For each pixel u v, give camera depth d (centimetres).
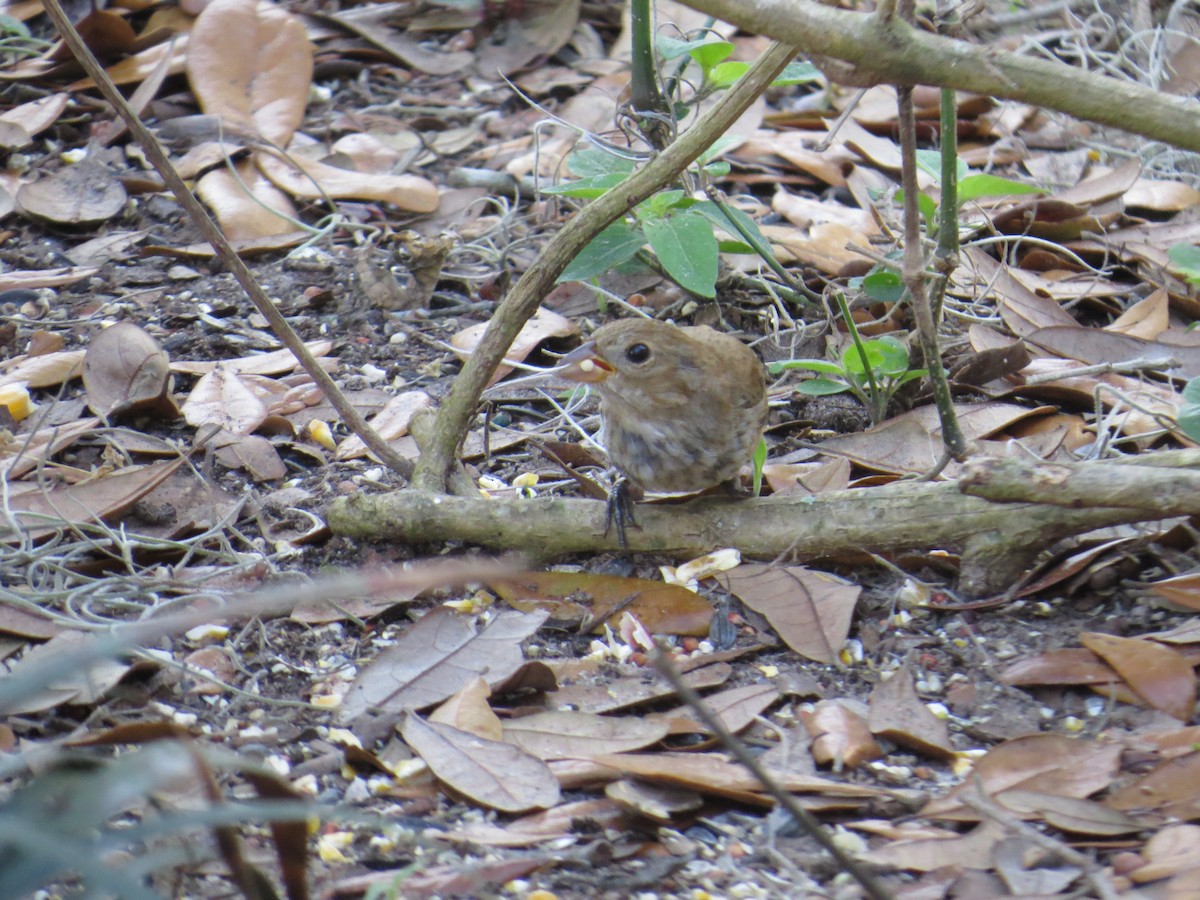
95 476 765
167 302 1010
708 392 708
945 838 524
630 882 508
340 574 725
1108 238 1090
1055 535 690
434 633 648
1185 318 1027
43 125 1205
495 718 594
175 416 866
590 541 733
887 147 1244
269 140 1200
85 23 1277
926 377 890
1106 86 567
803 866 517
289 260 1078
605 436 738
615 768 565
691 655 670
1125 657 632
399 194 1148
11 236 1095
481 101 1346
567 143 1248
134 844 512
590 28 1460
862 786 566
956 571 729
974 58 567
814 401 930
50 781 370
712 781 550
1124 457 708
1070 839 527
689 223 880
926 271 741
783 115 1302
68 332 959
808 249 1070
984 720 619
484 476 841
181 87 1299
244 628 675
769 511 730
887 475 813
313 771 574
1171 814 532
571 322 1003
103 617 669
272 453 831
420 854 523
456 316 1030
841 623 677
